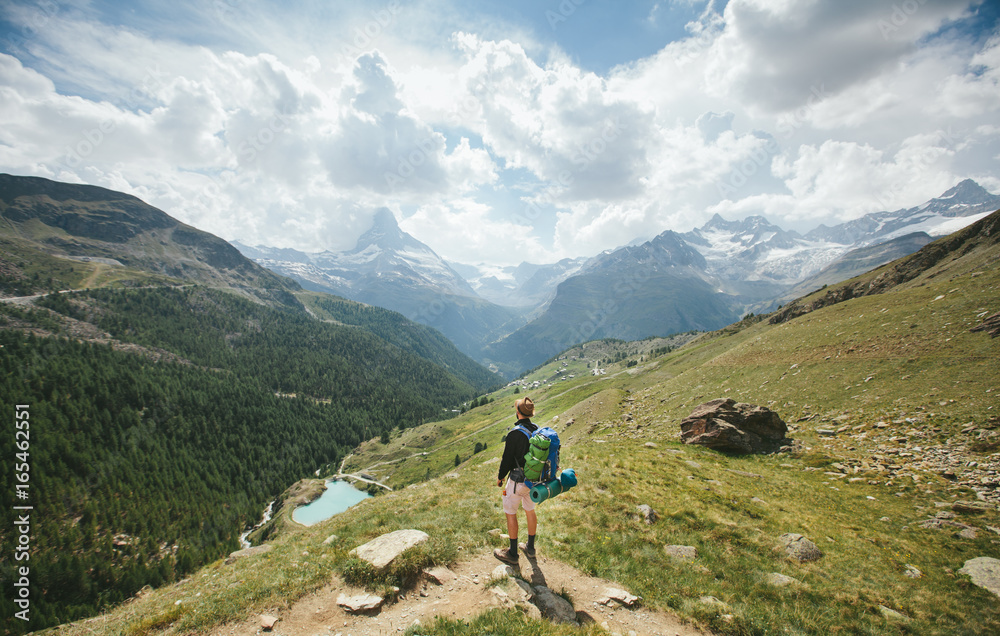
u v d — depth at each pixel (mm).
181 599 10586
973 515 16984
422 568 9203
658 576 10016
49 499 141125
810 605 9547
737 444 28391
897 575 11805
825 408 36844
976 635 8992
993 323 35719
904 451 25359
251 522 163750
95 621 11617
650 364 184375
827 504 18578
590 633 7219
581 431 64688
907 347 40531
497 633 7070
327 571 9156
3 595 109250
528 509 9977
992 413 26031
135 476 166000
